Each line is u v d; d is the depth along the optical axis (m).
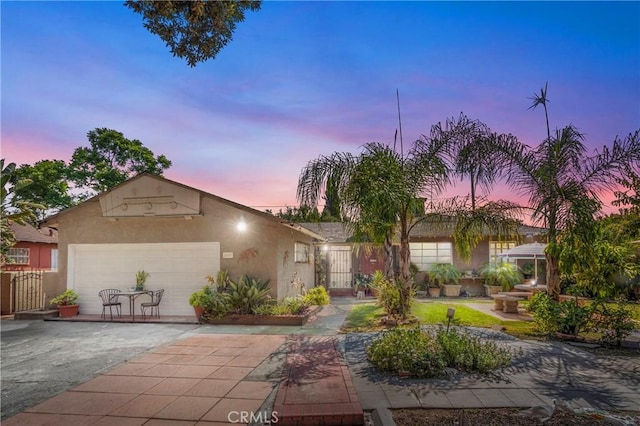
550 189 8.91
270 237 11.23
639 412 4.40
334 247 18.84
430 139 9.79
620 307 8.22
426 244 17.66
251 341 8.29
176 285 11.68
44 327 10.21
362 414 4.33
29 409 4.77
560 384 5.27
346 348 7.50
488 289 16.20
